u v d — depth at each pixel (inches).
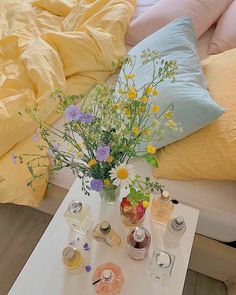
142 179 32.2
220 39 47.2
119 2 51.0
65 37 42.4
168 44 37.6
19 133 34.5
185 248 27.3
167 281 25.6
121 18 48.2
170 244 27.5
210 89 34.9
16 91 38.1
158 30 44.1
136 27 49.4
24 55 40.3
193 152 30.7
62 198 37.2
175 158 31.7
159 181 33.2
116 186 26.1
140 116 21.8
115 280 24.4
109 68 44.5
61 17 52.2
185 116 29.8
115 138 21.0
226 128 29.7
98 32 44.6
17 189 33.9
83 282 25.7
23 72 40.0
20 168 33.7
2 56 44.8
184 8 48.2
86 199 30.5
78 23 49.6
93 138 20.9
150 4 54.8
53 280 25.9
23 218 47.1
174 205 29.9
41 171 33.9
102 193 27.6
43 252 27.3
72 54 42.4
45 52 40.6
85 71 43.6
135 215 26.6
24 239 45.1
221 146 29.2
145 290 25.1
